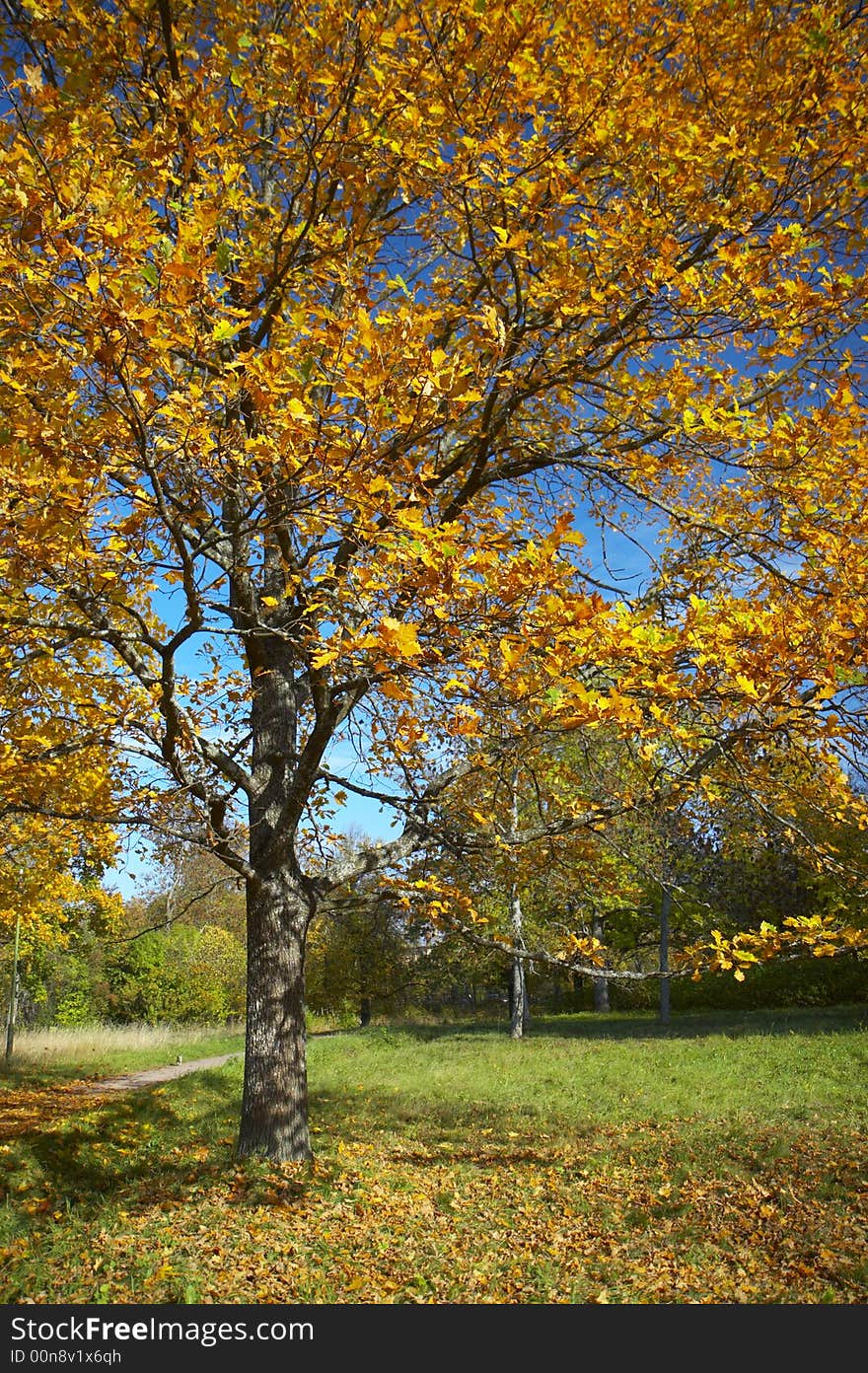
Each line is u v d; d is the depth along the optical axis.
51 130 3.65
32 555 3.73
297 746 7.80
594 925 19.52
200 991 31.41
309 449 3.33
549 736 5.20
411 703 4.00
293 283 4.54
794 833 5.62
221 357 4.95
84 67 4.37
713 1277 4.85
